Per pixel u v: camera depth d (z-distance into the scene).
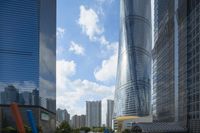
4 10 138.38
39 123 130.12
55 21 174.25
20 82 136.50
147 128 91.50
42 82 145.50
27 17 141.38
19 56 138.00
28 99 136.25
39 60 141.50
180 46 94.50
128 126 183.62
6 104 130.12
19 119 34.69
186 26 88.44
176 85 97.69
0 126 122.69
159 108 122.69
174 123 94.00
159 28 129.38
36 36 141.88
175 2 102.75
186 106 85.19
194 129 77.62
